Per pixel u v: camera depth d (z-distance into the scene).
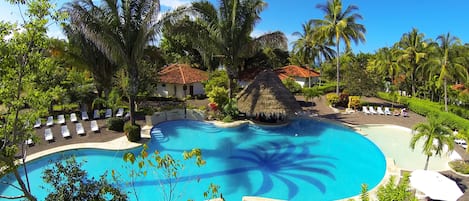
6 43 7.04
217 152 18.62
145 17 18.55
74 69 27.52
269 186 14.29
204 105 31.09
